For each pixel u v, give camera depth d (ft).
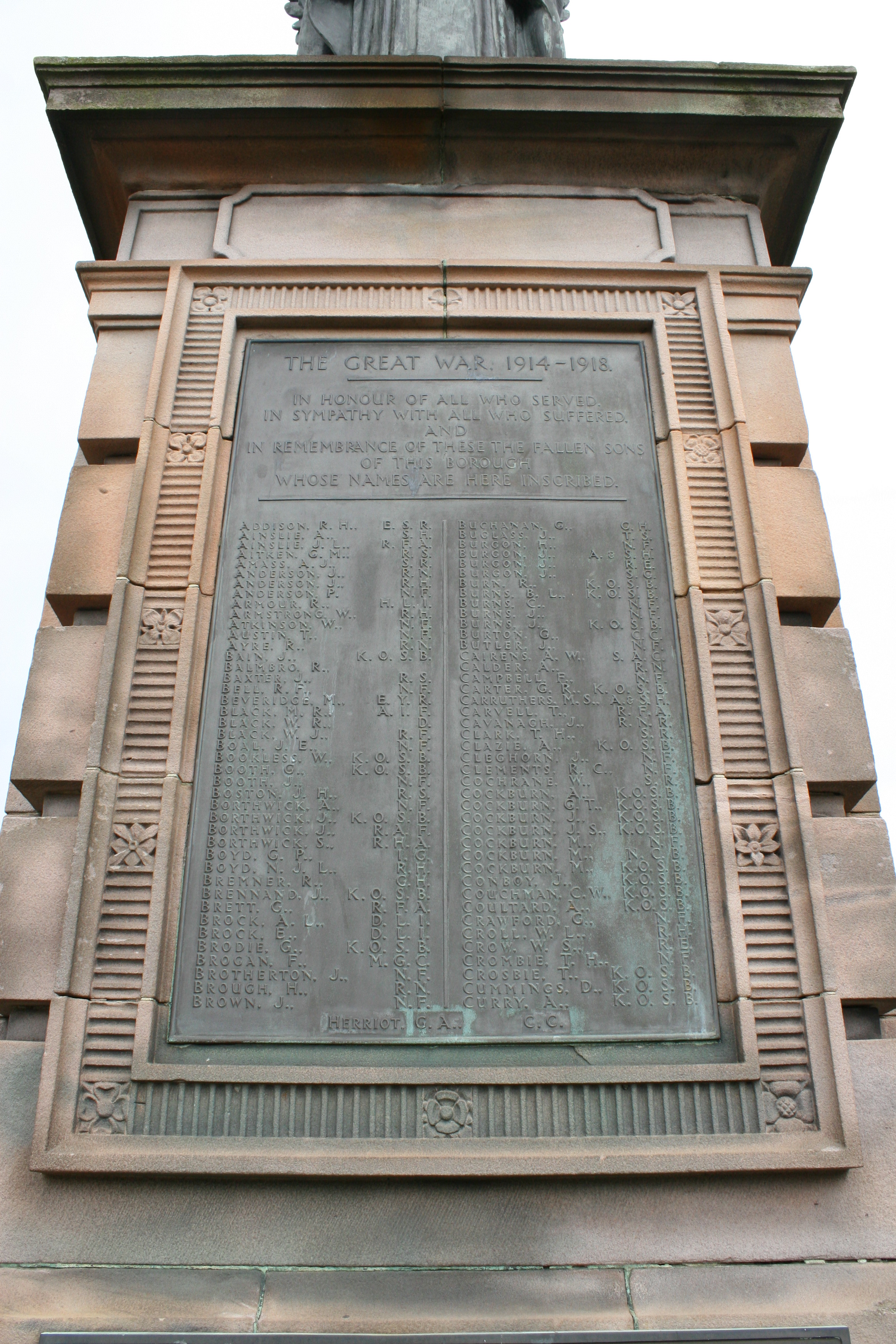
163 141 22.48
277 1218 14.14
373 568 18.54
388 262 21.20
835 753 17.61
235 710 17.38
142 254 22.20
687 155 22.75
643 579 18.56
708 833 16.61
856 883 16.66
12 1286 13.61
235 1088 14.76
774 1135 14.51
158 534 18.79
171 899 16.02
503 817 16.67
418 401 20.16
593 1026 15.34
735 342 21.26
